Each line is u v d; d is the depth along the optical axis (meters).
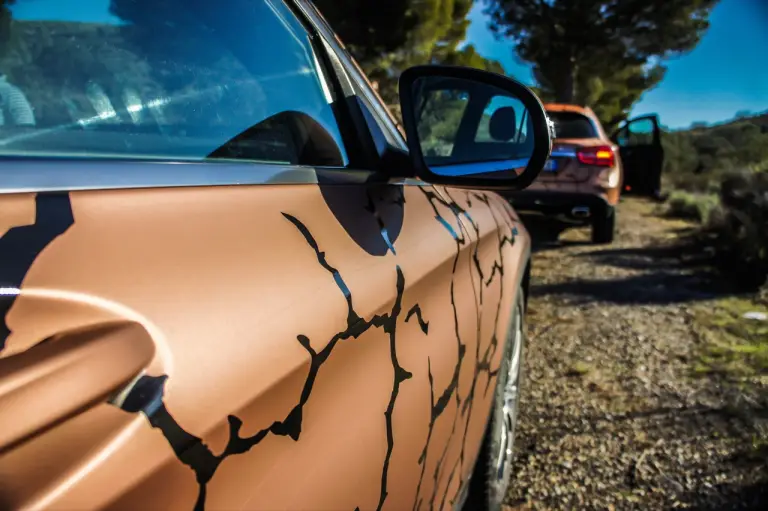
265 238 0.74
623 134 11.52
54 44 0.81
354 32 12.87
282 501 0.63
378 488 0.89
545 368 3.41
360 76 1.37
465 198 1.71
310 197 0.90
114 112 0.83
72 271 0.52
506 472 2.15
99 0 0.88
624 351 3.66
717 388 3.12
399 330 0.98
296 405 0.67
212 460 0.54
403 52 14.62
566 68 20.03
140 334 0.52
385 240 1.02
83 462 0.43
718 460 2.48
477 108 1.87
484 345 1.58
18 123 0.73
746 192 6.40
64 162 0.61
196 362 0.55
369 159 1.24
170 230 0.63
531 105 1.20
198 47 0.99
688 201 9.74
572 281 5.30
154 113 0.88
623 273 5.61
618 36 19.36
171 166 0.72
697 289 5.06
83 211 0.57
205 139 0.93
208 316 0.60
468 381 1.41
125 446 0.46
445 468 1.29
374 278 0.91
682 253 6.43
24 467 0.41
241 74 1.05
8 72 0.75
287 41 1.17
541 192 6.57
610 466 2.45
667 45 19.34
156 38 0.93
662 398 3.02
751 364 3.41
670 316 4.33
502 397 1.97
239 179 0.80
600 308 4.52
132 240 0.59
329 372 0.75
